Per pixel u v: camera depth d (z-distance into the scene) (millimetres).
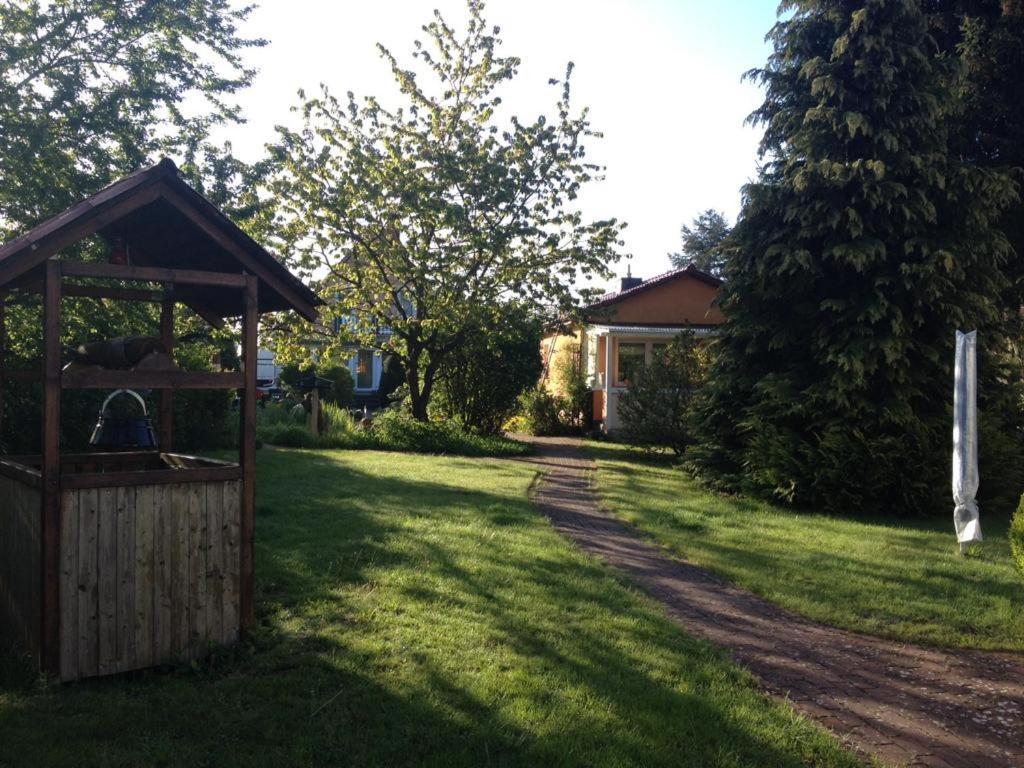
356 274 18234
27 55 10094
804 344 12039
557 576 6645
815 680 4805
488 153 17844
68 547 4285
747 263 12273
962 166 11406
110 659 4418
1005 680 4934
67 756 3539
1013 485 11234
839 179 11156
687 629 5637
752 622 5918
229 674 4523
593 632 5293
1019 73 15609
